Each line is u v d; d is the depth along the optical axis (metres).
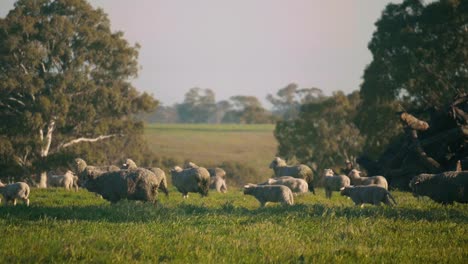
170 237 60.81
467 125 148.75
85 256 51.66
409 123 152.38
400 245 58.22
